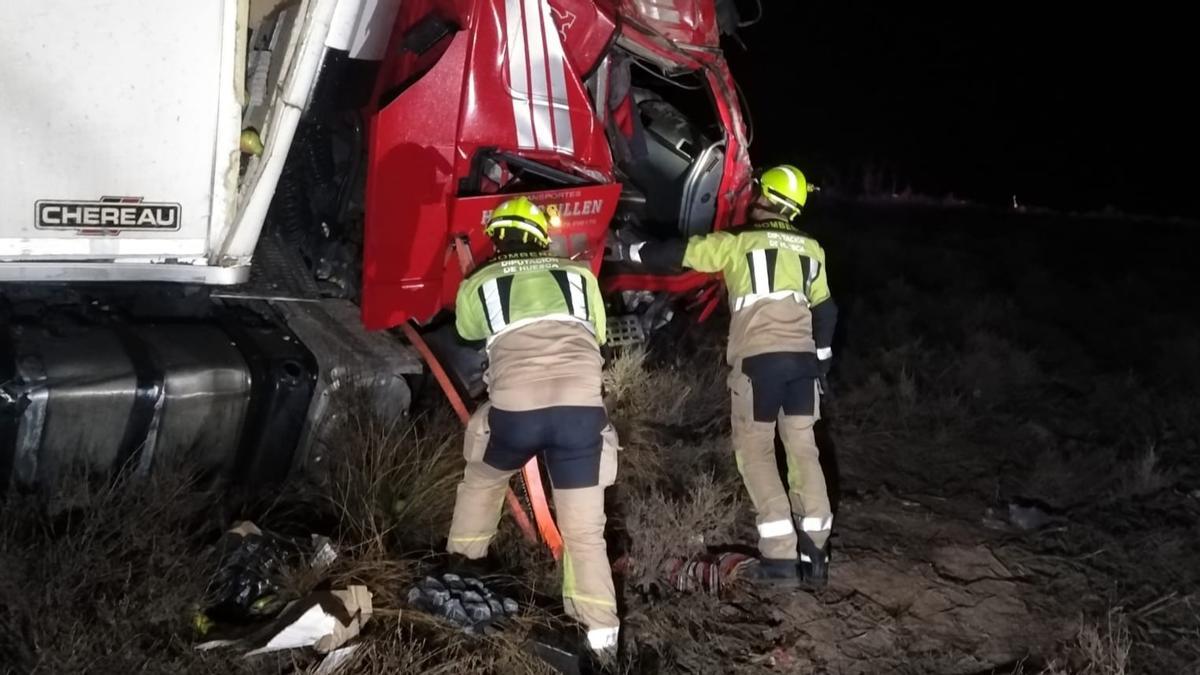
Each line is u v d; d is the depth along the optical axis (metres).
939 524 5.23
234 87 3.77
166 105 3.67
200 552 3.66
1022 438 6.50
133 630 3.25
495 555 4.20
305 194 5.46
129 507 3.66
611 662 3.65
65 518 3.64
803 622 4.23
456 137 4.64
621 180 5.87
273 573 3.65
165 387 3.83
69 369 3.67
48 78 3.45
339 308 4.99
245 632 3.36
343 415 4.33
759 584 4.40
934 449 6.19
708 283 6.64
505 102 4.73
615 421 5.26
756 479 4.40
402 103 4.50
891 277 10.66
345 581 3.70
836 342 7.86
